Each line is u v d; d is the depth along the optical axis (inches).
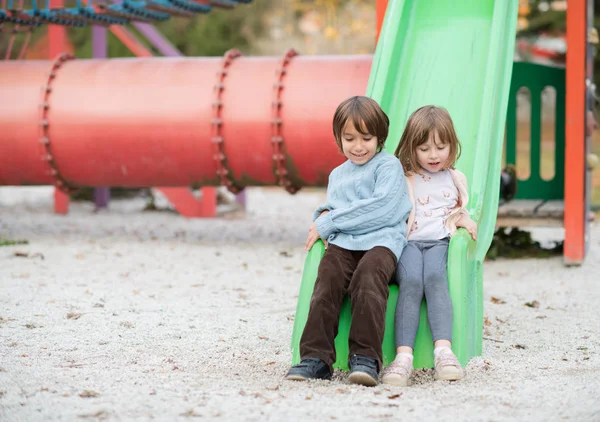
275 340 294.5
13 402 214.7
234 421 200.4
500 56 335.3
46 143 514.9
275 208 778.8
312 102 482.6
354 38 1227.9
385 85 327.0
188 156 502.9
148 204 764.0
